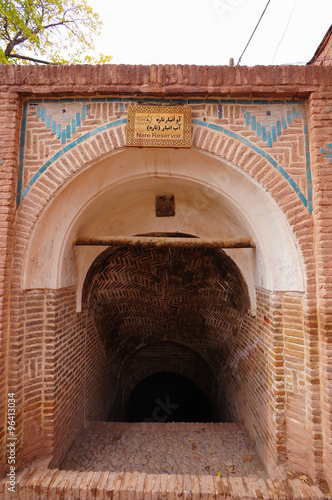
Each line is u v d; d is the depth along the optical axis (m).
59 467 3.83
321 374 3.25
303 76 3.44
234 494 3.08
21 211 3.51
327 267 3.26
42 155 3.57
